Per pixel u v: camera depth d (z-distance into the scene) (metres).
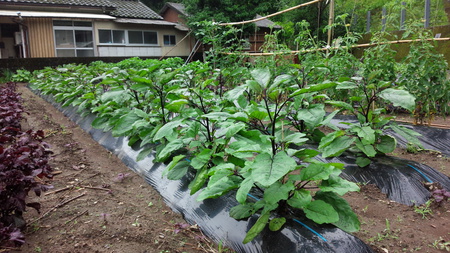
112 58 17.80
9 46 19.00
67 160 4.41
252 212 2.48
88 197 3.30
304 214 2.47
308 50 6.38
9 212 2.50
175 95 3.88
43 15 16.47
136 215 2.96
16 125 5.09
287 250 2.19
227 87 7.38
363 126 3.63
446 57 7.89
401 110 6.82
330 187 2.29
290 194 2.43
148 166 3.94
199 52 21.67
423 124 5.47
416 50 5.07
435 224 2.79
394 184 3.36
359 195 3.32
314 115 3.20
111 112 5.33
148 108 5.07
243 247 2.38
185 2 19.23
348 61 6.04
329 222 2.14
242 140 2.82
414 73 5.20
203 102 3.79
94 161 4.46
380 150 3.74
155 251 2.41
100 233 2.62
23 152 2.62
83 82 7.77
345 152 4.16
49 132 5.94
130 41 20.25
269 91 2.43
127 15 20.05
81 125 6.51
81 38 18.52
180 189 3.26
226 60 7.69
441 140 4.80
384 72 5.30
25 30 16.75
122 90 4.39
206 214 2.79
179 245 2.51
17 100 6.79
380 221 2.84
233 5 18.25
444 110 5.22
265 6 18.53
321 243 2.17
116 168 4.22
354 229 2.25
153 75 4.38
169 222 2.87
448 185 3.43
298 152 2.46
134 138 4.54
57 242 2.48
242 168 2.68
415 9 9.45
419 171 3.51
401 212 2.99
